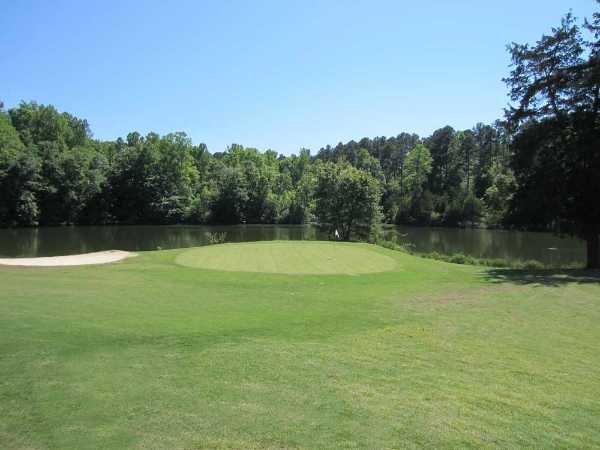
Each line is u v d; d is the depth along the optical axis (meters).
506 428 5.02
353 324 9.46
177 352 7.30
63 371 6.35
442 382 6.32
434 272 17.98
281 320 9.63
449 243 47.66
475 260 25.19
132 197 76.12
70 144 81.88
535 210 23.19
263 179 84.56
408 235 57.69
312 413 5.24
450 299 12.45
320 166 49.53
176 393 5.71
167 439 4.59
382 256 21.69
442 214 74.38
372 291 13.47
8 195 60.34
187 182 84.62
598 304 11.94
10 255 33.41
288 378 6.29
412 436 4.76
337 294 12.91
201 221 80.62
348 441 4.62
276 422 4.99
